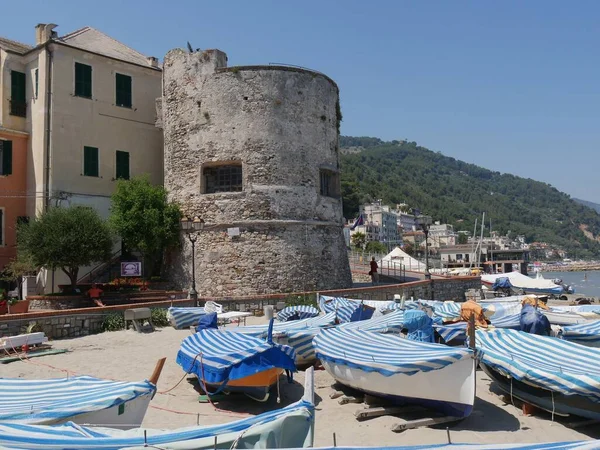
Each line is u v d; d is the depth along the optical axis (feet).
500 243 637.30
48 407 26.05
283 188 89.20
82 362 49.85
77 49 95.86
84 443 20.36
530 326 47.73
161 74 108.88
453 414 33.73
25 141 95.55
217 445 20.93
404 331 52.54
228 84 90.43
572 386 31.53
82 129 95.76
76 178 94.22
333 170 97.60
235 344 40.22
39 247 73.00
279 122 90.02
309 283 89.76
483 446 19.92
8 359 49.73
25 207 94.48
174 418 35.04
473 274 162.50
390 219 522.47
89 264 78.18
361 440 31.04
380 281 139.03
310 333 48.21
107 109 99.81
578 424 33.32
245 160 88.79
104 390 29.07
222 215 88.63
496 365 36.29
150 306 72.13
